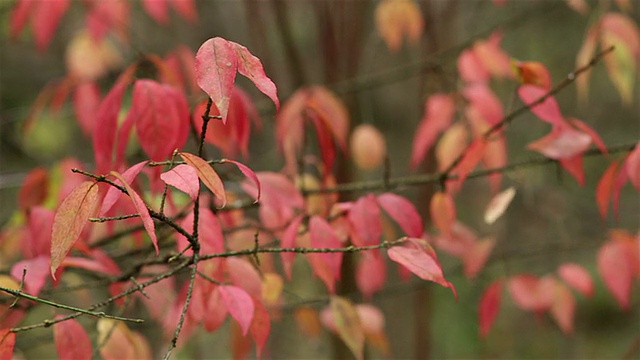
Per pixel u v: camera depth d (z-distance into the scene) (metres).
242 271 1.14
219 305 1.13
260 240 1.23
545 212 1.92
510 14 2.01
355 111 1.48
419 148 1.26
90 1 1.35
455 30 1.81
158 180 1.13
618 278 1.26
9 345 1.05
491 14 2.01
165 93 1.11
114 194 1.01
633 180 1.17
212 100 1.01
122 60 1.64
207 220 1.10
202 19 1.90
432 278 1.07
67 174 1.30
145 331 1.51
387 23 1.39
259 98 1.90
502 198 1.20
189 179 1.00
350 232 1.17
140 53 1.19
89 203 1.00
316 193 1.24
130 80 1.16
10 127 2.09
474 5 1.97
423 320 1.72
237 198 1.32
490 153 1.25
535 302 1.30
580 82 1.27
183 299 1.18
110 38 1.62
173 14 1.88
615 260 1.26
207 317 1.13
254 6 1.47
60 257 1.00
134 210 1.17
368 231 1.14
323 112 1.20
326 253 1.12
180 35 1.91
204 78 0.99
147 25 1.92
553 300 1.30
